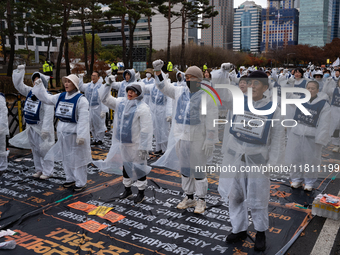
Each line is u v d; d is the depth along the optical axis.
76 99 4.84
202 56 53.31
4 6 21.92
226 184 3.43
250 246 3.47
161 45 84.88
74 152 4.97
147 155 4.47
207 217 4.18
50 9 22.14
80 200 4.70
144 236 3.65
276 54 67.00
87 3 24.33
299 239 3.63
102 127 8.21
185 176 4.31
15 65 32.31
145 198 4.81
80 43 54.69
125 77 7.77
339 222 4.07
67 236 3.62
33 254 3.23
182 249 3.38
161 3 33.53
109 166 4.88
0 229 3.75
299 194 4.96
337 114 4.61
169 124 7.46
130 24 29.17
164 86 4.19
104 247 3.39
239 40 115.88
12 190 5.09
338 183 5.43
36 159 5.70
